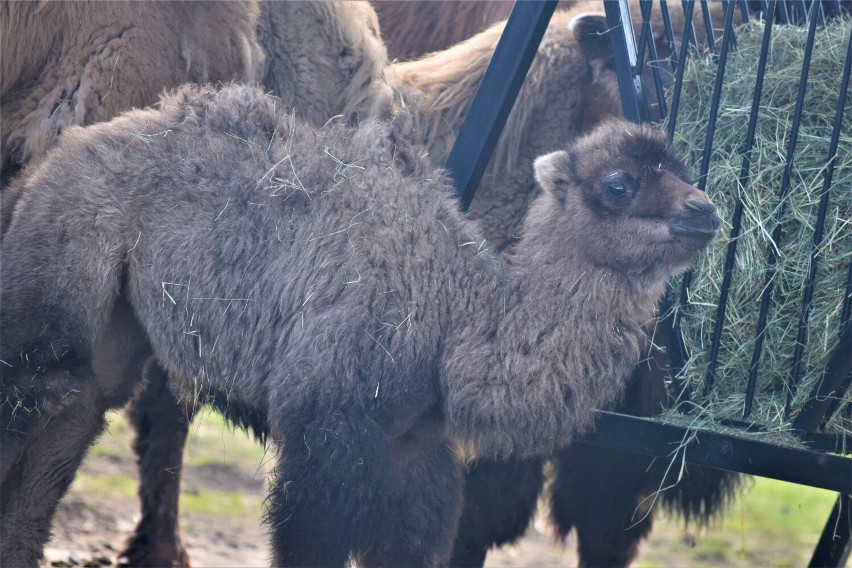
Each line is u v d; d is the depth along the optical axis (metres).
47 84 7.61
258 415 7.05
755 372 6.77
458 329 6.57
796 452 6.48
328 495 6.21
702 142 7.46
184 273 6.65
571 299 6.61
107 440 12.37
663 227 6.51
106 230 6.64
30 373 6.61
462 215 6.92
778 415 6.71
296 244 6.59
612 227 6.61
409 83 8.84
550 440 6.70
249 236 6.66
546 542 12.27
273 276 6.60
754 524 13.21
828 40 7.25
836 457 6.37
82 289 6.60
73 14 7.53
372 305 6.39
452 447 7.06
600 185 6.65
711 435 6.74
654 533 12.76
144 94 7.70
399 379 6.41
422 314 6.50
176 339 6.76
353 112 8.39
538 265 6.71
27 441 6.75
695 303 6.98
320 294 6.45
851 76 7.04
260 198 6.69
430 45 11.01
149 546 8.86
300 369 6.36
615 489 8.40
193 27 7.84
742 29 8.06
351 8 8.63
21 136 7.61
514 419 6.54
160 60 7.73
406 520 6.84
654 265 6.65
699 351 7.10
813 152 6.93
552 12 7.27
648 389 8.18
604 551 8.58
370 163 6.81
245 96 7.01
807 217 6.79
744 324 6.98
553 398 6.54
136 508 10.39
